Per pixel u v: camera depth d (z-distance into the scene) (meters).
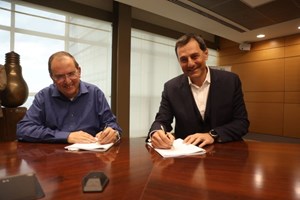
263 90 5.16
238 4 3.29
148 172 0.73
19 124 1.40
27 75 3.01
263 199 0.53
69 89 1.48
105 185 0.60
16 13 2.90
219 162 0.86
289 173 0.72
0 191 0.51
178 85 1.63
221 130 1.31
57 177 0.68
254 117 5.30
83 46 3.48
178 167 0.79
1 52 2.80
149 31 4.23
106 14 3.65
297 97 4.69
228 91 1.54
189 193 0.56
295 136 4.71
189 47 1.46
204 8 3.44
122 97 3.73
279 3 3.24
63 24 3.28
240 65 5.50
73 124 1.55
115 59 3.73
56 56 1.45
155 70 4.43
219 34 4.79
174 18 3.86
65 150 1.05
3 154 0.96
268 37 4.96
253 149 1.10
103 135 1.19
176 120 1.64
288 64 4.80
